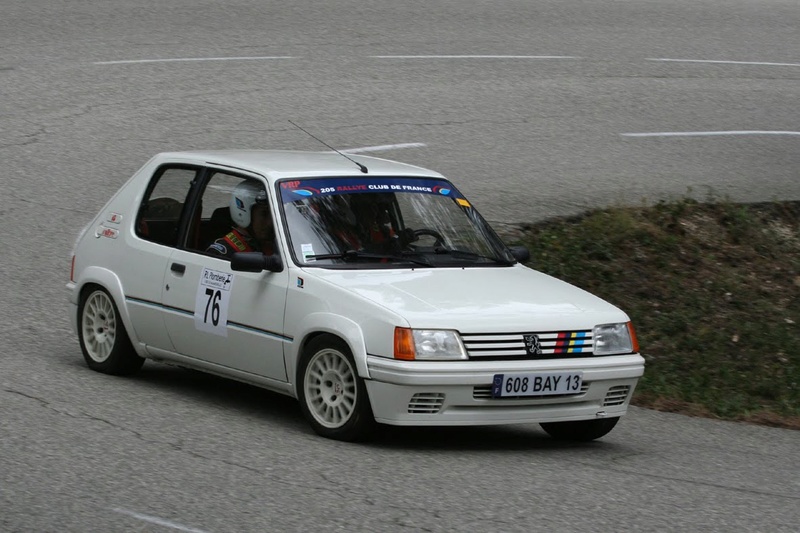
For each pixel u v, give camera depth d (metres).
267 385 19.50
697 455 19.45
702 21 60.84
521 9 60.41
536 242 31.06
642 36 56.69
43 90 43.06
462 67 48.81
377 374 17.47
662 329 28.25
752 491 16.97
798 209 34.88
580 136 40.88
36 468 15.74
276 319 18.98
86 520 13.74
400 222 20.44
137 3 56.75
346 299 18.12
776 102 47.16
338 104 42.56
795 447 20.78
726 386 25.67
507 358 17.75
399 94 44.38
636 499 15.95
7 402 19.30
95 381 21.44
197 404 20.28
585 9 61.59
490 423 17.72
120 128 39.28
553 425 20.16
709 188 35.94
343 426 18.06
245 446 17.50
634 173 37.12
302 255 19.19
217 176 21.00
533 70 49.09
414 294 18.31
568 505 15.38
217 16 55.06
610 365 18.50
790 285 31.19
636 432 21.11
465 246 20.64
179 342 20.78
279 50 49.75
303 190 20.08
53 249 30.48
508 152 38.41
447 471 16.84
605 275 30.23
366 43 51.81
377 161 22.20
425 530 13.89
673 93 47.25
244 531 13.57
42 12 54.53
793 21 62.62
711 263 31.52
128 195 22.45
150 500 14.59
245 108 41.62
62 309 26.77
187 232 21.00
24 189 34.25
